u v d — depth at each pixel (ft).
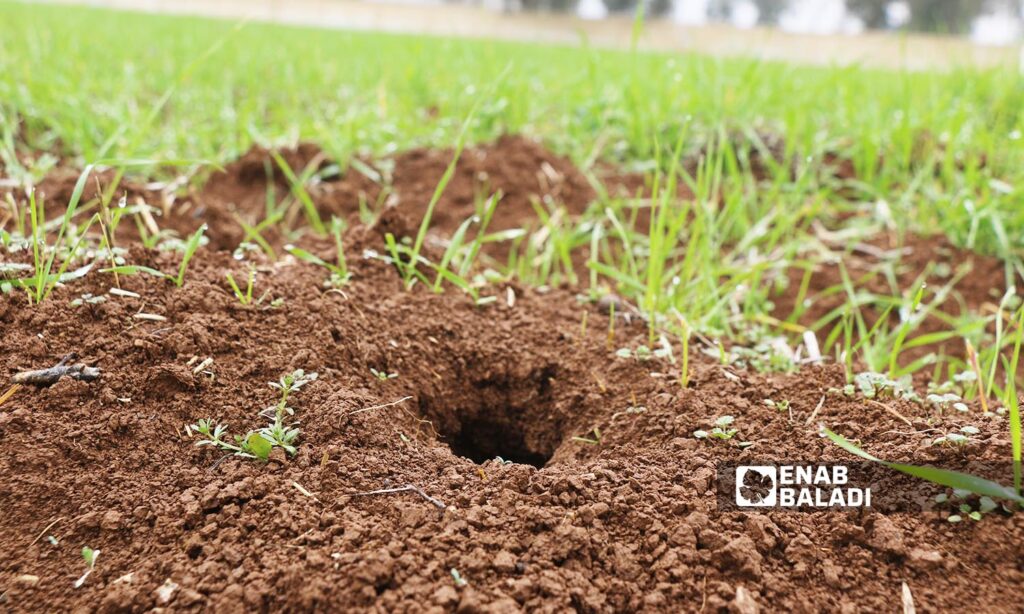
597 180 3.67
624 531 2.04
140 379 2.21
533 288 2.78
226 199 3.30
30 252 2.44
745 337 2.73
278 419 2.17
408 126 3.87
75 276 2.33
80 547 1.99
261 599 1.92
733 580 1.98
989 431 2.19
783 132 4.05
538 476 2.13
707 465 2.16
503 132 4.00
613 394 2.41
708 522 2.04
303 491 2.06
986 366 2.67
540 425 2.47
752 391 2.35
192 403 2.20
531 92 4.66
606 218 3.34
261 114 4.50
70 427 2.12
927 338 2.71
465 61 5.62
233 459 2.12
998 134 4.00
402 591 1.93
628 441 2.29
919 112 4.14
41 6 10.61
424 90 4.81
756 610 1.93
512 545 2.00
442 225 3.27
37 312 2.28
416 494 2.08
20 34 6.43
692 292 2.92
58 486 2.05
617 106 4.09
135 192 2.98
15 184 2.89
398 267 2.67
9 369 2.18
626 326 2.62
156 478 2.09
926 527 2.03
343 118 4.00
